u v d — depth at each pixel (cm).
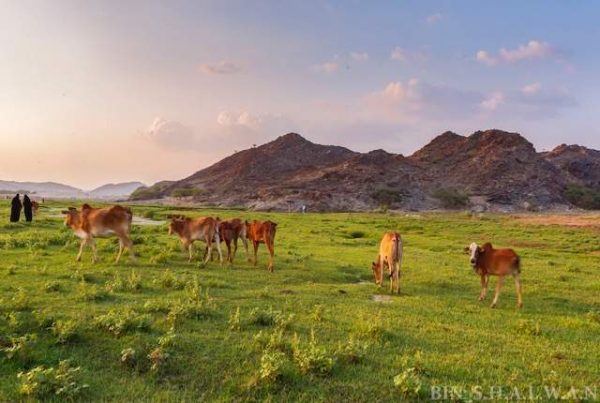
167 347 858
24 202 3036
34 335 866
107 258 1831
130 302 1175
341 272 1905
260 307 1199
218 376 786
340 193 16162
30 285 1301
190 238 1897
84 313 1036
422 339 1001
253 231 1897
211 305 1170
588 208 17575
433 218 7350
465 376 812
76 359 826
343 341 962
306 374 786
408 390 739
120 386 749
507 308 1408
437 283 1756
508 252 1430
